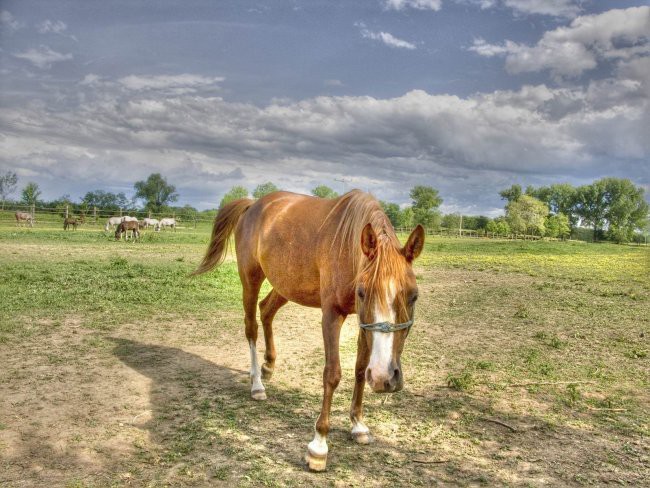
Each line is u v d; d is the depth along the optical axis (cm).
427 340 696
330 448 369
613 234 7700
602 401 469
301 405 453
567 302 1023
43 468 327
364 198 362
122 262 1384
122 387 479
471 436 393
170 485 311
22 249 1831
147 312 812
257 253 468
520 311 882
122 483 312
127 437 375
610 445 379
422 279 1409
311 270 398
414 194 9225
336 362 347
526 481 324
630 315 895
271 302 507
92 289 968
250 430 395
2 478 313
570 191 10494
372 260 314
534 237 7869
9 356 560
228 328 732
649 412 445
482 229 8700
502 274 1587
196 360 575
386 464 347
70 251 1858
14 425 388
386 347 298
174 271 1276
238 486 312
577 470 340
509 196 11206
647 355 629
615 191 9769
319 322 808
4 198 6438
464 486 319
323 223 392
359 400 386
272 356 517
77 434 377
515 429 404
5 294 878
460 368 568
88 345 614
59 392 460
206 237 3259
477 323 812
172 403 444
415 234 317
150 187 10900
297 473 331
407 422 418
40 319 731
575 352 644
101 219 4891
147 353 594
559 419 427
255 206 508
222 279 1179
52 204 5662
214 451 358
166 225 4394
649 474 336
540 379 532
